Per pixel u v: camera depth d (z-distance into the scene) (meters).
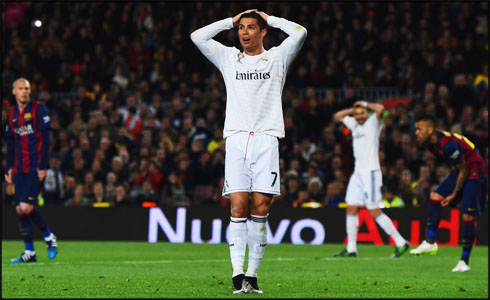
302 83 60.31
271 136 17.81
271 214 41.69
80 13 69.44
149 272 24.12
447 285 20.95
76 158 49.53
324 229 41.34
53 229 42.81
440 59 60.91
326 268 26.45
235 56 18.14
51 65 64.06
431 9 64.88
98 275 22.92
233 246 17.89
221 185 45.59
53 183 47.97
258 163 17.70
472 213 25.86
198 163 48.00
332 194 44.31
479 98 55.00
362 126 32.81
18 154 27.69
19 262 28.11
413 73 59.00
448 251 36.81
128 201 45.41
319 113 54.62
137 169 47.66
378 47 61.88
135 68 64.50
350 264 28.41
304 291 18.70
